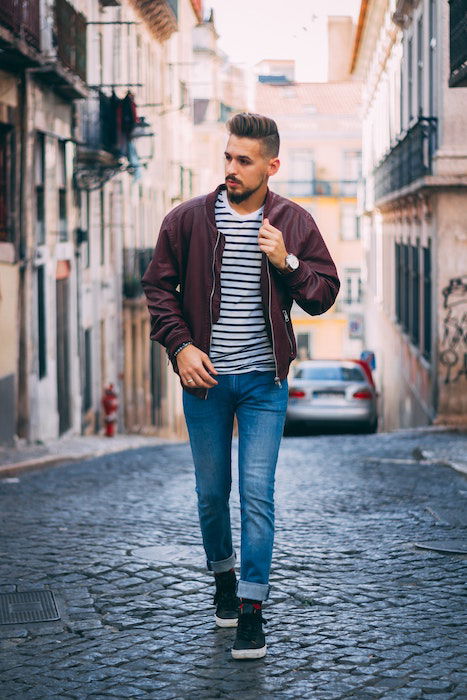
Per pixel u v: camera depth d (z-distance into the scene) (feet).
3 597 19.45
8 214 58.95
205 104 193.36
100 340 88.53
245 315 15.26
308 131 204.74
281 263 14.73
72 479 38.99
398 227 93.71
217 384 15.44
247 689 14.23
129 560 22.27
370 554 22.57
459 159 60.54
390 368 105.60
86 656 15.88
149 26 116.26
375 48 117.50
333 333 202.90
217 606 17.28
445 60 60.59
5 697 14.15
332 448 55.11
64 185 73.00
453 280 62.75
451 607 18.21
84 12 78.28
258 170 14.94
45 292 65.82
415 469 40.42
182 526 26.48
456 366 63.52
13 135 59.16
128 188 100.42
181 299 15.80
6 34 52.54
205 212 15.35
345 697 13.85
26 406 60.44
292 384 70.28
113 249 93.97
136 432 103.19
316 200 204.54
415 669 14.90
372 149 126.21
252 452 15.40
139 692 14.21
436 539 24.09
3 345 57.82
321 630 16.89
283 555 22.54
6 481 39.06
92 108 76.64
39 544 24.26
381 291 119.75
